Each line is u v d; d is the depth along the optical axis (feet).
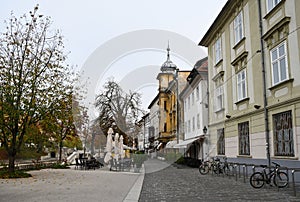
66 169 69.62
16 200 26.63
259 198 28.99
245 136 53.42
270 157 43.91
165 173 57.26
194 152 69.00
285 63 40.78
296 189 34.83
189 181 44.62
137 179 46.19
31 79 50.44
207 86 64.85
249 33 51.75
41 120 53.52
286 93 40.55
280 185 36.01
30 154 73.77
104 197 28.71
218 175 53.11
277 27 42.01
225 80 62.59
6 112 48.44
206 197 29.78
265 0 46.42
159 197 29.94
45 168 72.43
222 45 64.54
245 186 38.34
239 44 55.83
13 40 50.72
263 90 46.19
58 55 54.39
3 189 33.88
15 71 49.78
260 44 47.39
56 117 55.01
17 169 59.57
